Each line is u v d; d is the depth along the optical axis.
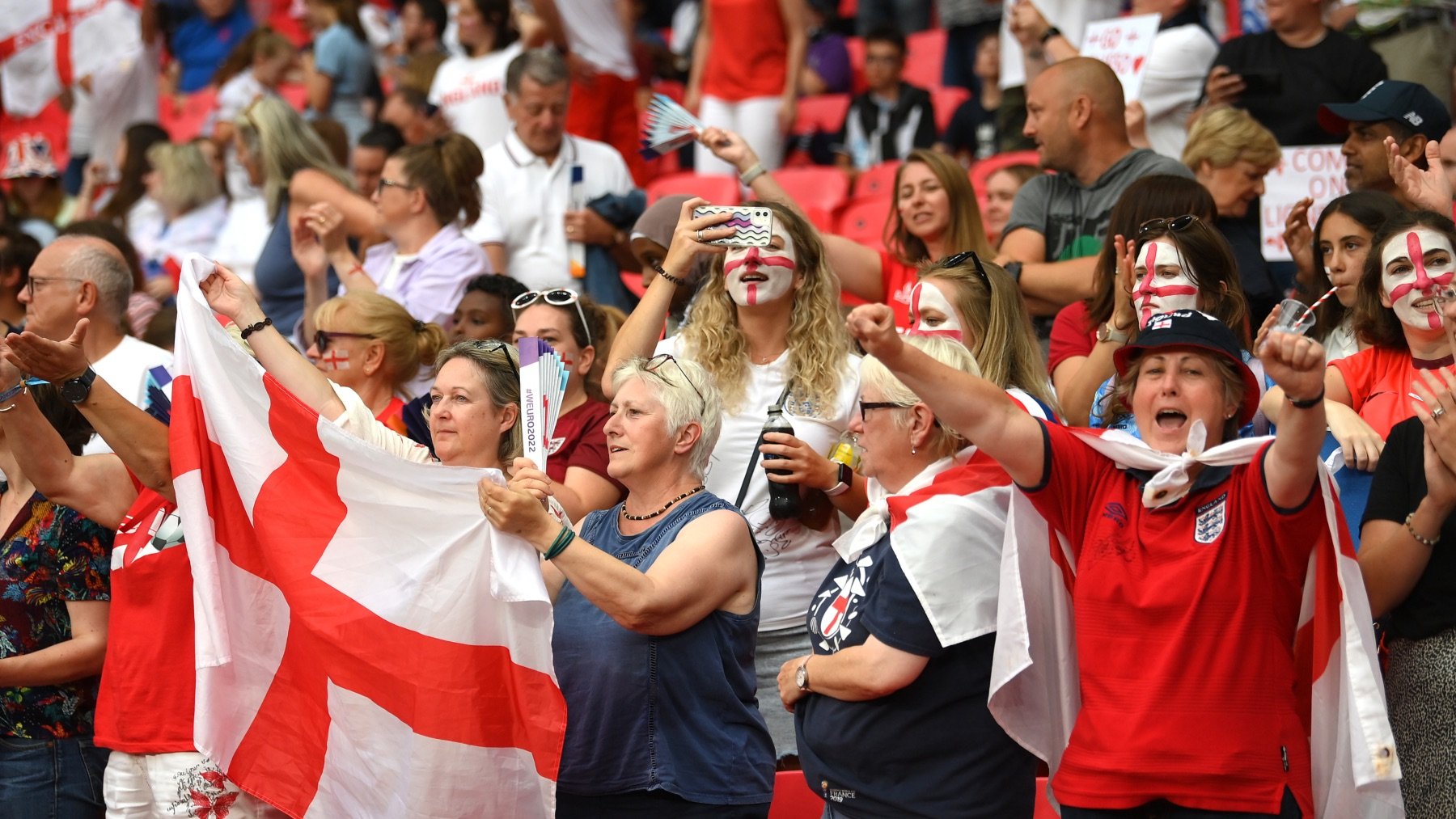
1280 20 24.59
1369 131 20.14
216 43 43.75
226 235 31.17
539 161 26.92
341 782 14.61
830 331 17.94
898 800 13.67
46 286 19.33
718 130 21.02
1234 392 12.94
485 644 14.34
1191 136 21.92
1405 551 13.62
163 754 15.59
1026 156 29.62
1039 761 14.84
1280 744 12.16
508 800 14.37
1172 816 12.30
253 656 14.95
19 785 16.80
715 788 14.02
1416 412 14.83
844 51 38.34
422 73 36.03
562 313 18.78
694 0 42.88
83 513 16.30
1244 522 12.29
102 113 42.84
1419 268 15.48
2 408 15.73
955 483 13.77
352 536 14.60
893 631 13.44
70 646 16.64
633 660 14.04
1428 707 13.77
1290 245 19.78
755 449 17.39
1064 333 19.11
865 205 31.06
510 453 15.78
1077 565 13.01
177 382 15.08
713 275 18.28
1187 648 12.30
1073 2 29.77
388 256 25.66
